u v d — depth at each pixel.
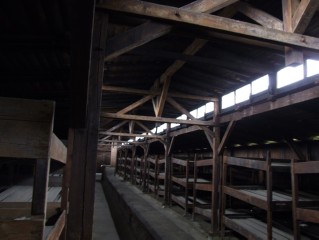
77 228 2.34
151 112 11.55
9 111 1.31
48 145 1.33
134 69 6.65
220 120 7.46
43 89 4.07
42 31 2.85
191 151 14.64
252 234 5.81
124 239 8.67
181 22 2.63
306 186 7.71
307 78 4.54
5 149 1.29
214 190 7.57
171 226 6.91
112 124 14.95
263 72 5.42
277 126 6.66
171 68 6.23
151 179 16.31
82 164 2.43
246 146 9.81
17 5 2.44
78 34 1.57
